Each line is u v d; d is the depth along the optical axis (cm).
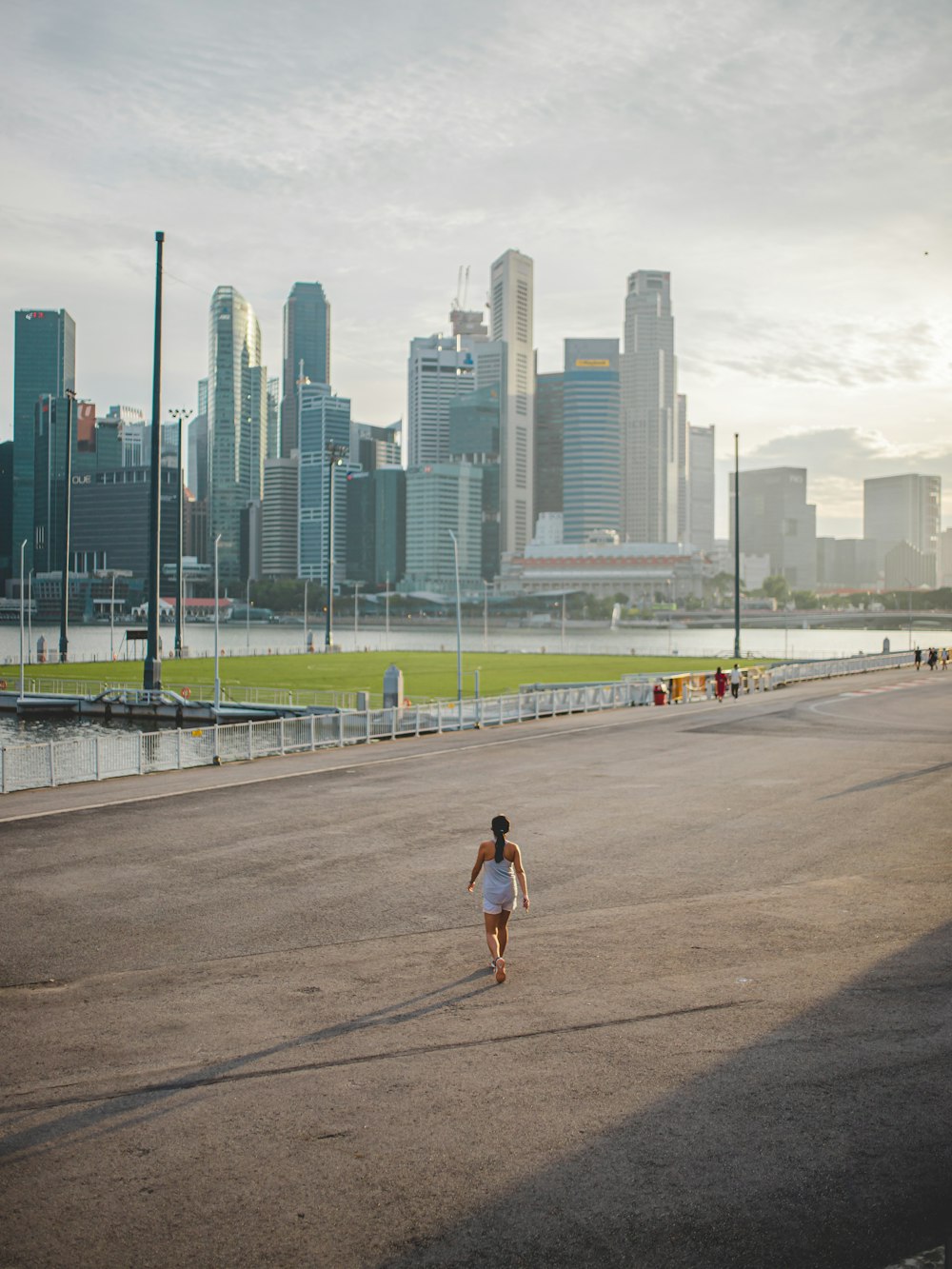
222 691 7200
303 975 1241
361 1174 790
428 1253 694
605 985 1200
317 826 2158
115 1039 1047
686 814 2283
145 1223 729
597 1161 805
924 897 1583
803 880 1695
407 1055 1005
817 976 1228
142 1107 897
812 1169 793
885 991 1174
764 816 2256
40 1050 1019
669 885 1662
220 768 3173
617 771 2966
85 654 12344
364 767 3120
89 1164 805
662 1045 1026
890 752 3353
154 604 6781
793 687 6838
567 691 5178
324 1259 689
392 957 1310
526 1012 1118
